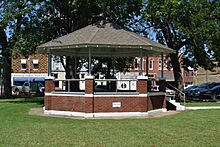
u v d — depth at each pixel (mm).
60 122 17312
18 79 63188
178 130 14195
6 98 38719
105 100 20516
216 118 18672
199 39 31797
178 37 34281
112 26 22641
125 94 20797
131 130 14156
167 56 39594
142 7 31531
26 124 16203
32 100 34406
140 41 21000
